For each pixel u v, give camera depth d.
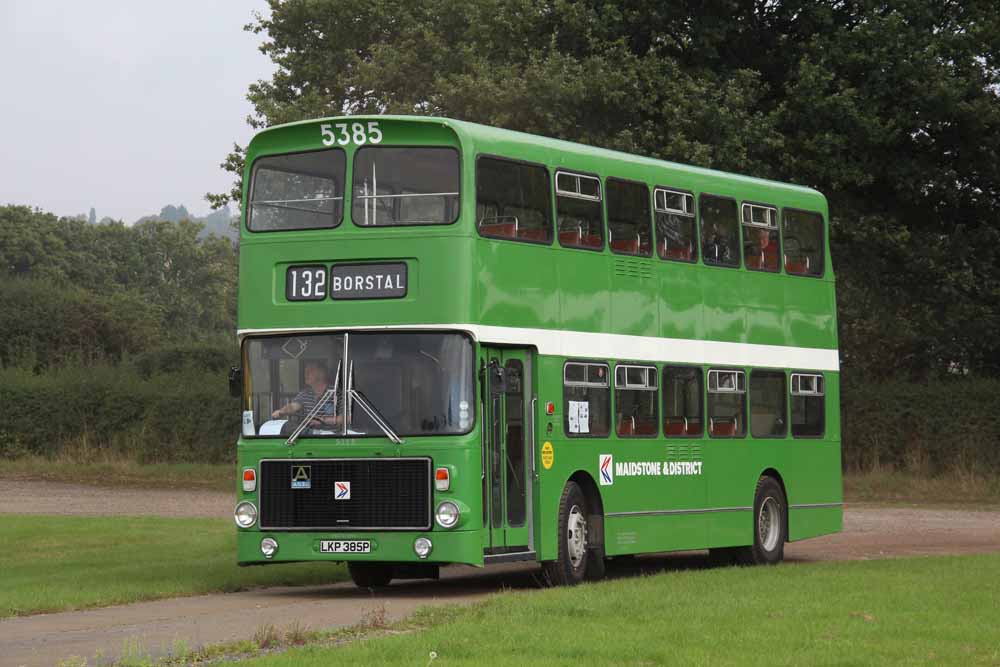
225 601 24.25
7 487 61.31
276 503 24.92
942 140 55.69
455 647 16.64
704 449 30.48
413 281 24.70
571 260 27.11
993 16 52.97
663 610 20.41
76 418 71.06
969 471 55.03
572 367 26.89
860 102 52.34
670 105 50.69
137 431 70.69
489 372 24.89
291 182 25.62
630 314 28.59
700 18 53.47
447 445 24.23
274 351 25.25
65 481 64.81
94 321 105.62
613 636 17.69
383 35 60.78
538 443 25.97
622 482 28.11
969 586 23.86
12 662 16.75
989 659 16.23
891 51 51.62
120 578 27.64
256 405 25.25
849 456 57.69
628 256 28.66
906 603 21.36
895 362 64.00
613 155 28.81
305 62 61.31
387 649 16.44
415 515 24.27
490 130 25.75
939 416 56.19
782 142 51.09
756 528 32.00
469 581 29.36
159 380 72.12
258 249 25.58
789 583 24.64
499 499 25.16
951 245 56.19
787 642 17.31
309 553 24.66
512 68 51.50
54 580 27.16
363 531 24.44
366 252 24.95
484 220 25.11
